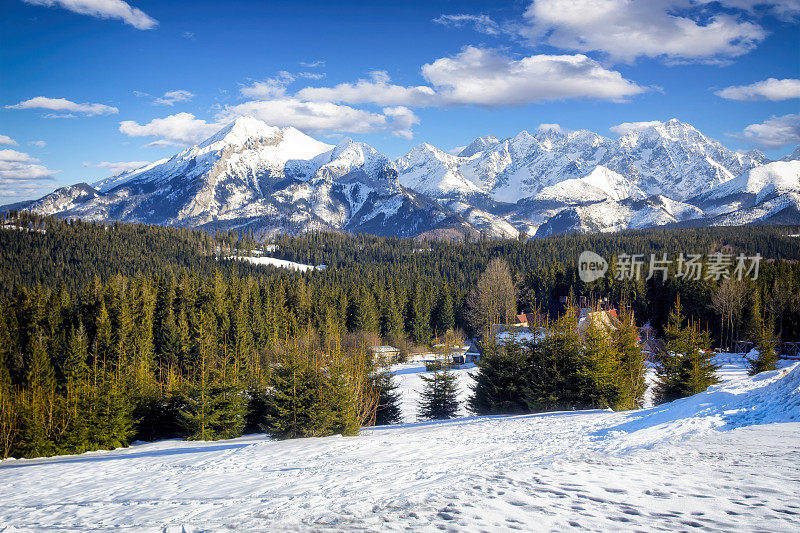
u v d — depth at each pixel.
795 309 86.88
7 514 12.00
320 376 31.36
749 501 7.44
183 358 74.69
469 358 95.50
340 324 97.81
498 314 95.94
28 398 39.56
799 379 19.66
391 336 104.62
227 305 95.12
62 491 16.31
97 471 21.12
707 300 97.19
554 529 6.41
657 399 43.75
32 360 59.56
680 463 10.76
